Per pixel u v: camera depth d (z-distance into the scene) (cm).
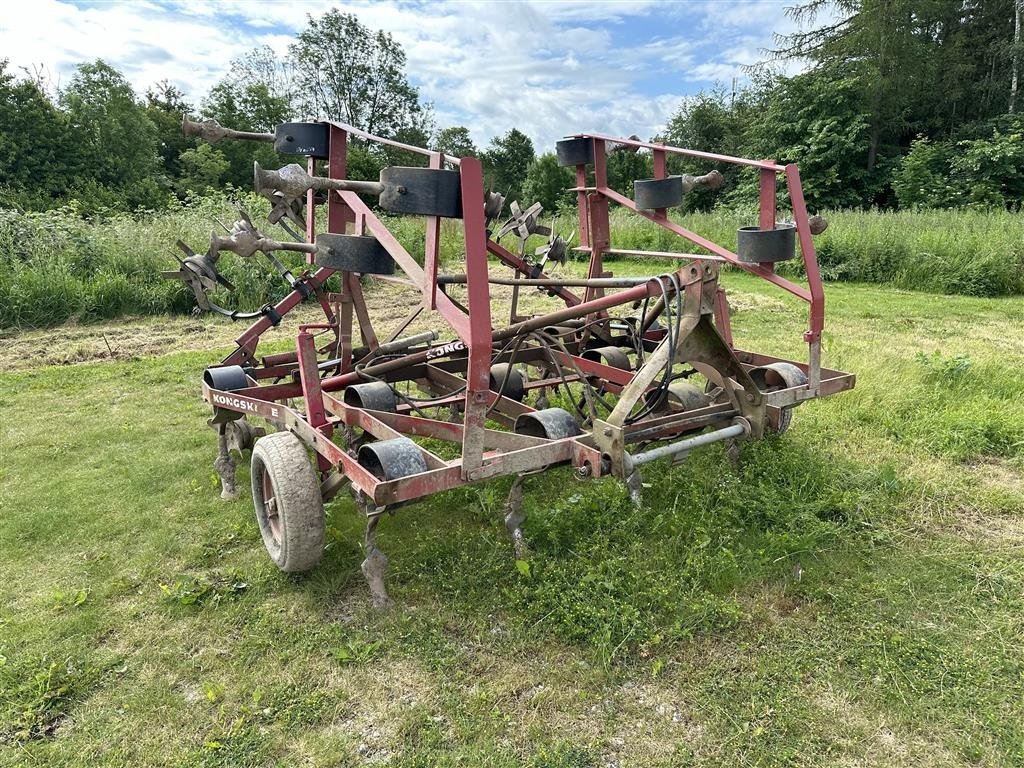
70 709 271
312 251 362
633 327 508
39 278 1005
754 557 352
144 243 1163
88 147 3212
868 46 2525
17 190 2734
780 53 2956
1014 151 1995
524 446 336
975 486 432
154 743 254
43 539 395
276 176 262
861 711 261
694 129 3503
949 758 241
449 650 297
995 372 643
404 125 6091
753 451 460
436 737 252
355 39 5606
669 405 446
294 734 257
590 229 561
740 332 891
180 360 795
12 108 2903
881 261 1342
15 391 681
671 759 242
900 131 2619
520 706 268
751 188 2322
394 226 1535
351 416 370
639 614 308
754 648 295
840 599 323
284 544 327
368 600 334
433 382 492
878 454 475
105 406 634
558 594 324
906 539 375
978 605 321
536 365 574
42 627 316
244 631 314
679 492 409
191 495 450
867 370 637
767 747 246
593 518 384
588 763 241
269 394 443
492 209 437
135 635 313
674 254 486
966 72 2606
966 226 1400
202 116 4894
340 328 478
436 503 417
